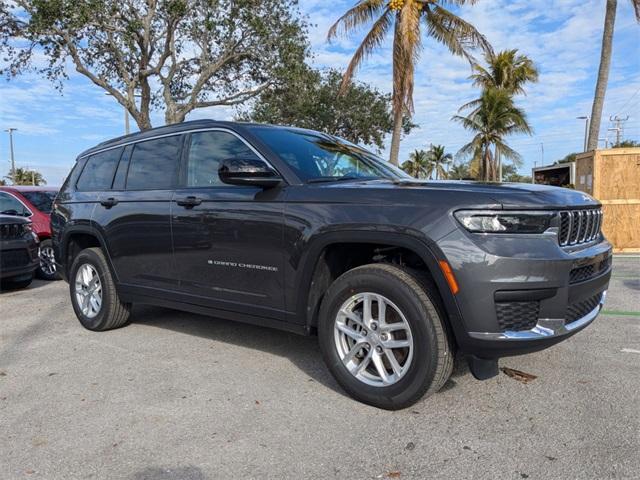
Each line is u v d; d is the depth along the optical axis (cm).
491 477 252
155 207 447
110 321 510
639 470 255
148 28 1554
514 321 295
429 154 6238
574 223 321
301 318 360
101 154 541
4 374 400
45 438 298
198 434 300
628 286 709
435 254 296
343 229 328
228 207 391
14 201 898
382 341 324
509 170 5606
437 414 320
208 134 430
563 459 267
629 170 1023
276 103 1956
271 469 263
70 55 1648
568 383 364
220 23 1549
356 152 454
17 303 677
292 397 349
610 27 1529
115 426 311
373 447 282
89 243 561
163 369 405
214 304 409
